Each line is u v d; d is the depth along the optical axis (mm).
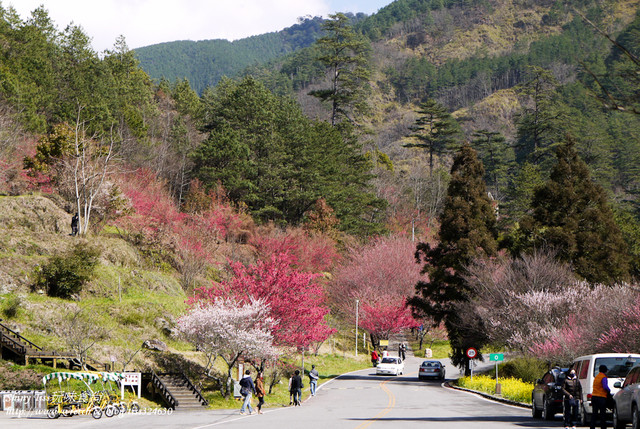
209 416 24359
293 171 78500
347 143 94250
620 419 16516
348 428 18234
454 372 56906
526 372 36938
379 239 81125
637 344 29094
